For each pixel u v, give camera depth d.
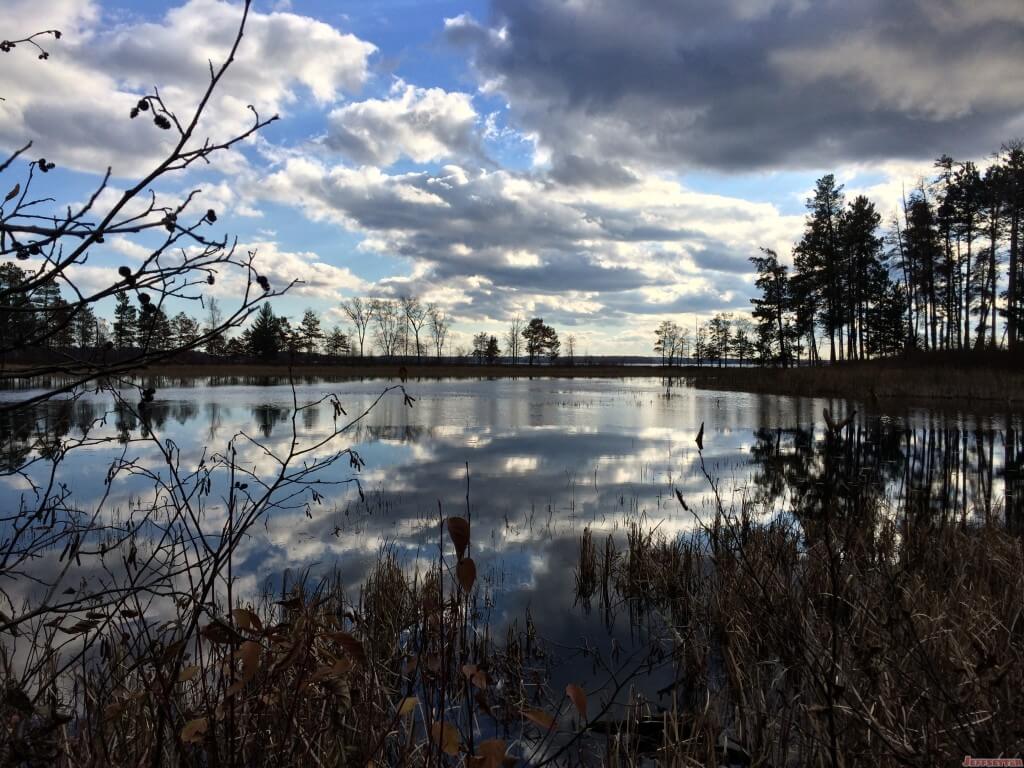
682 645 4.61
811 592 4.43
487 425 21.23
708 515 9.07
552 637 5.30
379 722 2.79
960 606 4.34
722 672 4.66
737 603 4.85
